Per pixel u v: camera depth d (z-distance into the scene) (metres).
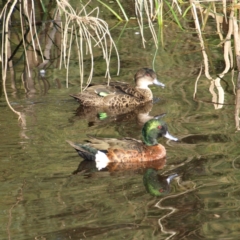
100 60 20.95
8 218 11.38
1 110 17.02
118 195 12.31
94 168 13.75
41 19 24.75
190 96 18.11
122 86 18.73
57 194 12.31
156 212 11.51
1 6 24.45
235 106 17.02
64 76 19.72
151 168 13.79
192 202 11.88
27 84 19.02
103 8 25.78
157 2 22.41
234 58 20.59
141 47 22.00
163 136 14.63
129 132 16.09
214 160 13.79
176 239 10.55
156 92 18.94
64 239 10.59
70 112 17.16
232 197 12.00
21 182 12.85
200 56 21.02
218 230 10.78
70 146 14.73
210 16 24.25
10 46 22.70
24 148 14.55
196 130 15.55
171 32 23.30
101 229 10.93
